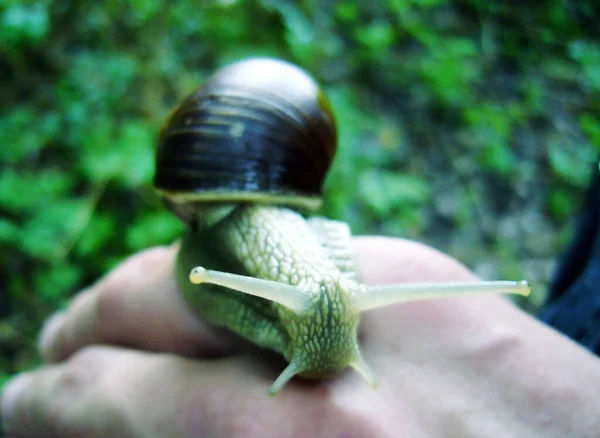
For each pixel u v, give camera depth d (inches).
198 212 4.7
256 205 4.5
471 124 12.9
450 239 11.8
